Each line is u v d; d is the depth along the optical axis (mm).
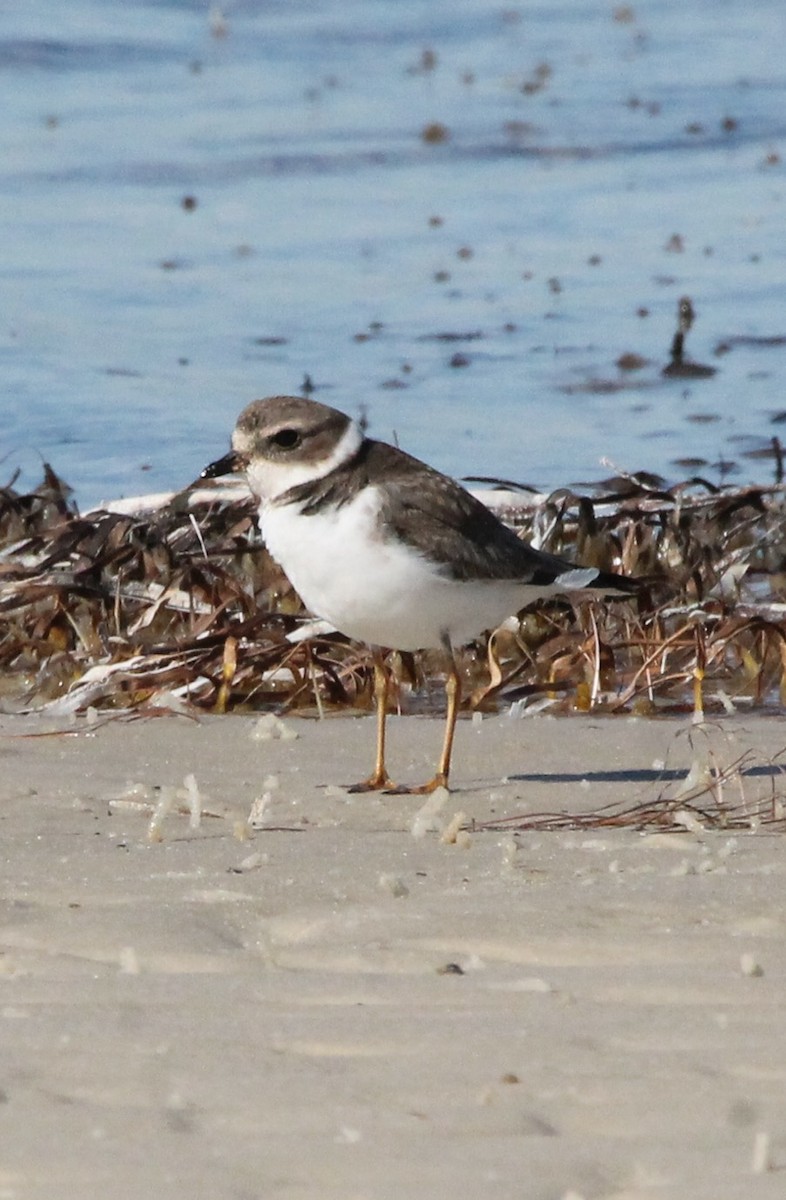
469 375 18406
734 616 11852
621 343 19359
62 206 23984
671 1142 4746
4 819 8195
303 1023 5566
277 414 8953
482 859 7480
